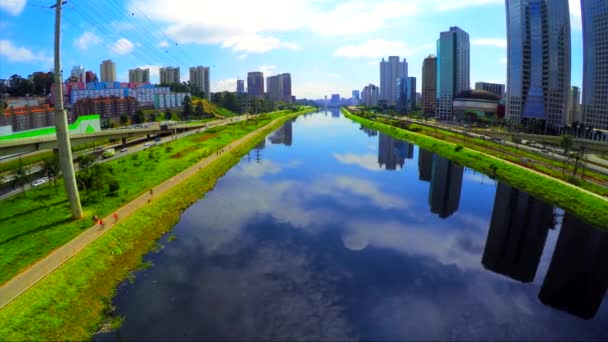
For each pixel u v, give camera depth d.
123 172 104.62
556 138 160.12
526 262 60.50
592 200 81.19
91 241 57.00
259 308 46.06
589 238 70.94
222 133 199.50
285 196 94.19
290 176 116.25
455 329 43.34
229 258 59.34
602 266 60.19
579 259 62.44
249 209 84.06
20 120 199.12
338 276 54.31
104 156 132.00
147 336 40.62
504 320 45.12
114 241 58.66
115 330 41.66
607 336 42.25
